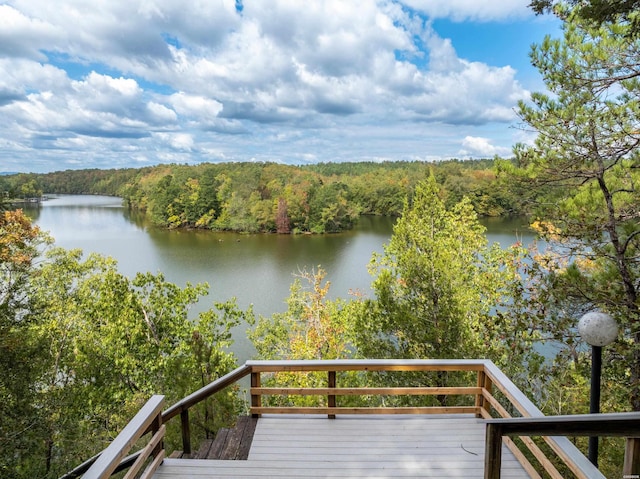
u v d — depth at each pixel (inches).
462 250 450.6
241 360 663.8
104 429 438.0
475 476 126.5
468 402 288.8
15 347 345.7
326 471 129.3
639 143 195.8
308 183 2650.1
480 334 343.9
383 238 1915.6
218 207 2415.1
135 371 481.4
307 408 160.1
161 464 133.2
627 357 195.9
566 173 223.0
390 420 157.3
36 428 359.9
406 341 314.7
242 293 994.7
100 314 501.0
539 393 290.8
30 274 446.0
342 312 562.6
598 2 151.5
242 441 145.3
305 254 1508.4
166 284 535.5
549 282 230.4
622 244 210.5
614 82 201.3
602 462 220.7
